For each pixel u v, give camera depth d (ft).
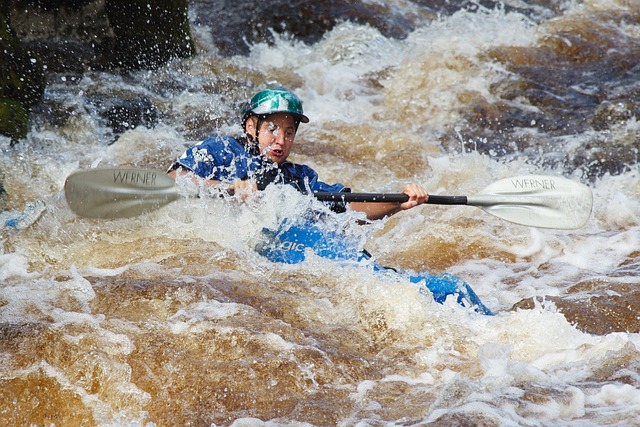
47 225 40.73
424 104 72.64
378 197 39.24
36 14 65.92
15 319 31.42
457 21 88.94
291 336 31.30
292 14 88.58
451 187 56.65
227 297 33.71
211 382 28.55
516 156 64.80
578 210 40.78
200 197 38.70
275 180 40.16
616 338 31.83
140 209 37.99
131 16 69.72
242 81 75.72
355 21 88.63
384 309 34.06
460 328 33.30
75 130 59.72
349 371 29.84
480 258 45.27
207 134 63.98
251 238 38.93
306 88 76.23
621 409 26.55
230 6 88.58
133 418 27.45
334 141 64.23
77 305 32.89
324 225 39.55
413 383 29.43
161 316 32.24
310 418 26.78
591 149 65.36
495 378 28.60
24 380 28.17
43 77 59.41
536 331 32.89
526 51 80.84
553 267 43.75
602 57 81.10
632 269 41.91
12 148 54.65
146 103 65.46
